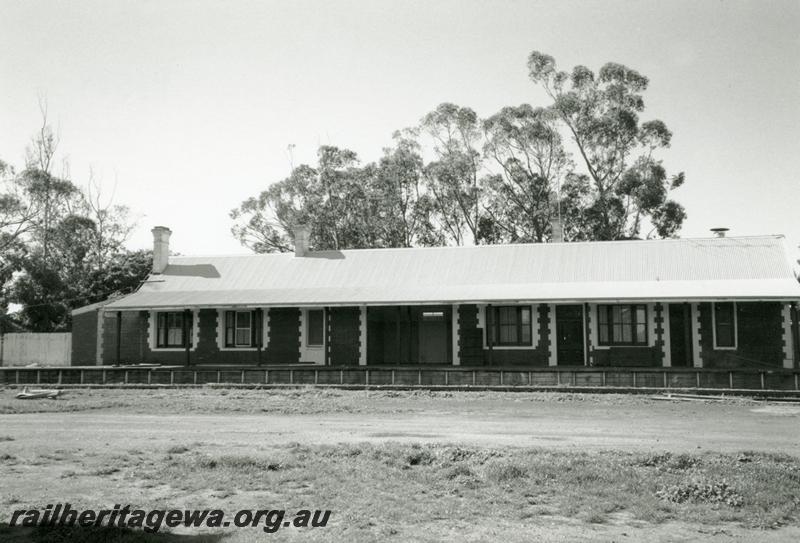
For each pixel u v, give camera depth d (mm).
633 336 30938
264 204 57844
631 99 50625
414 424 19297
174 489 11875
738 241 32969
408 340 34469
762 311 29312
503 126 52312
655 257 32938
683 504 11062
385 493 11500
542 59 51500
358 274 36000
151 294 36469
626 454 14188
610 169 51469
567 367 27812
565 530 9805
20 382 32500
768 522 10234
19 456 14609
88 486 12078
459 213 54594
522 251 35344
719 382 26000
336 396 26812
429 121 54031
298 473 12734
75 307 50688
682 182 50688
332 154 56438
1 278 50688
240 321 35531
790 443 16016
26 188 54375
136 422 20109
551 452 14383
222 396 27016
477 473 12766
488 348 32250
